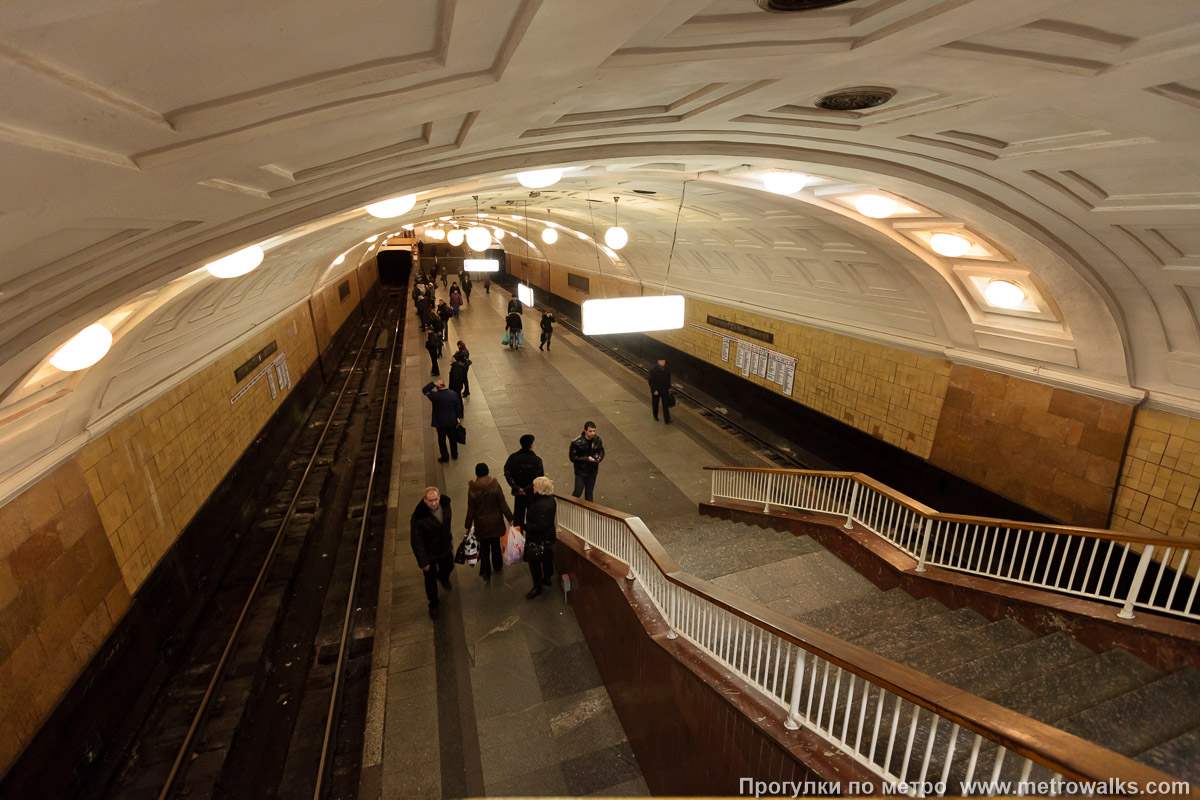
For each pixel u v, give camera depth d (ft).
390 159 10.14
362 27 4.49
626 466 35.45
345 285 77.87
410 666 19.94
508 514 22.56
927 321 27.09
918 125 11.91
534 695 18.76
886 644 14.82
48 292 7.98
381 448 43.29
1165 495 19.39
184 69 3.97
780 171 18.40
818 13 7.34
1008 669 12.92
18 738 13.80
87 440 17.72
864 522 21.79
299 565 28.43
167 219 7.80
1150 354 18.66
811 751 9.46
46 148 3.86
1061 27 7.61
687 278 49.80
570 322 81.76
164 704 19.38
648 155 14.28
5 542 14.25
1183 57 7.63
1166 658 12.65
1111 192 13.12
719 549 22.44
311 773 17.39
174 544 22.80
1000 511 25.45
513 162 13.71
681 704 13.20
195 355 25.93
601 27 5.87
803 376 38.34
